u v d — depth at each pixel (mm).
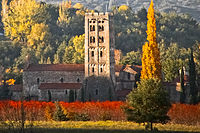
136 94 187750
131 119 190625
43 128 192500
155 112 183875
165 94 186125
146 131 188125
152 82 188500
